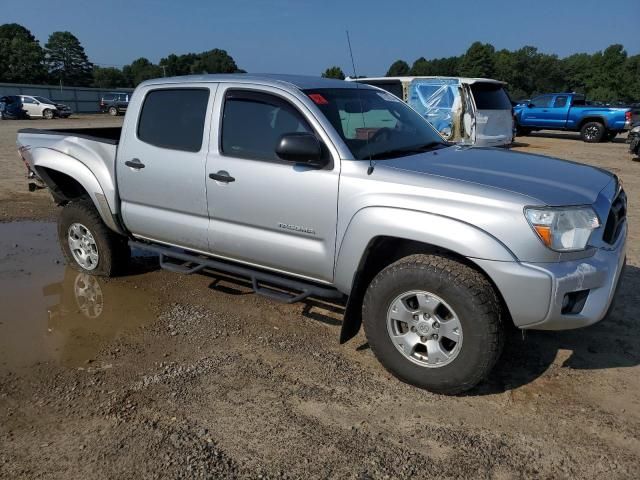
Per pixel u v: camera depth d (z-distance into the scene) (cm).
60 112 3425
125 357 396
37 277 557
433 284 325
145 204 474
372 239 347
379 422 319
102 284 537
